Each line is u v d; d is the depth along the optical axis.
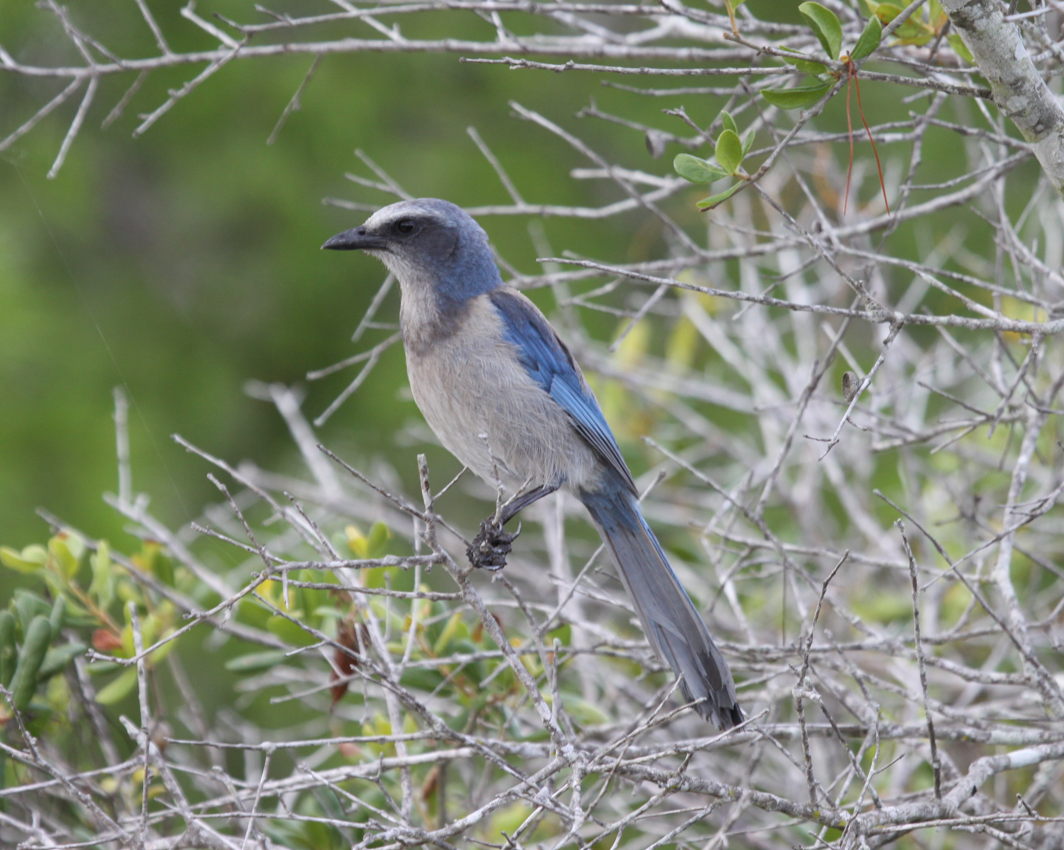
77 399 18.33
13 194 19.30
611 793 8.52
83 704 9.65
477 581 14.01
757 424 16.38
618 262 20.05
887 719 9.20
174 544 10.46
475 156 20.77
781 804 7.03
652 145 9.18
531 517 14.06
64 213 19.45
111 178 20.16
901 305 13.29
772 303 6.92
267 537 13.85
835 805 7.27
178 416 19.20
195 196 20.30
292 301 20.39
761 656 9.35
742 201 13.52
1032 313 11.04
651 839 10.22
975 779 7.50
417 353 10.21
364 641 9.60
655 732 10.48
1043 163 7.35
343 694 9.68
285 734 13.34
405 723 9.55
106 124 9.18
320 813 9.65
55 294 19.27
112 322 19.50
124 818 8.59
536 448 10.08
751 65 9.26
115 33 19.66
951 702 11.24
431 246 10.20
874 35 7.01
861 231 9.52
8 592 13.56
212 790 10.40
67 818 9.79
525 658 9.66
